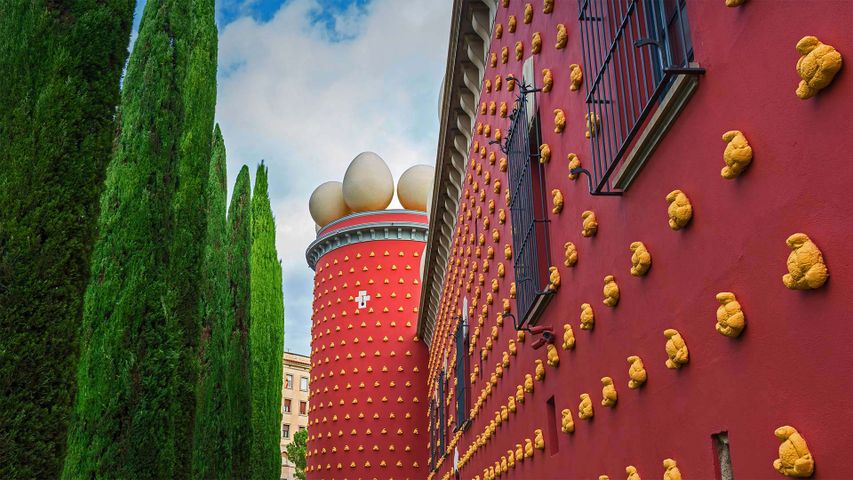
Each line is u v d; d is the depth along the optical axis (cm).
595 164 526
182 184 1251
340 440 2980
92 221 750
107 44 817
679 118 399
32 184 711
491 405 1161
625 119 459
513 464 952
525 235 790
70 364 691
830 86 262
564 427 649
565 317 662
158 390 1070
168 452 1054
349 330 3138
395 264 3206
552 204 707
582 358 606
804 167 279
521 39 898
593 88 513
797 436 277
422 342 3083
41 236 705
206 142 1349
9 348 651
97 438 1013
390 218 3281
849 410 250
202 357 1867
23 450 637
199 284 1216
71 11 812
